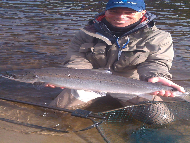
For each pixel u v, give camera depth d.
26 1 4.43
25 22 2.99
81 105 1.22
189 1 4.87
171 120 1.11
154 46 1.12
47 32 2.61
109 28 1.19
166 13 3.67
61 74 1.09
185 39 2.41
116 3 1.09
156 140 0.96
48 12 3.59
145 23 1.15
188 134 1.01
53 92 1.44
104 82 1.07
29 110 1.19
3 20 3.04
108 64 1.21
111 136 0.99
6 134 0.98
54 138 0.97
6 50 2.04
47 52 2.04
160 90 1.04
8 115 1.13
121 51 1.16
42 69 1.12
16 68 1.67
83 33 1.26
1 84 1.50
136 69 1.22
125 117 1.15
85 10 3.77
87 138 0.98
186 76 1.61
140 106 1.14
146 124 1.10
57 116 1.15
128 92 1.06
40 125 1.06
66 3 4.35
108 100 1.34
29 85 1.51
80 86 1.08
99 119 1.08
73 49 1.29
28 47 2.14
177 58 1.94
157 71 1.08
